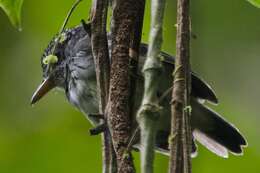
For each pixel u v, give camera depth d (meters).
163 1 5.41
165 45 11.21
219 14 12.47
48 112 11.77
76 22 9.91
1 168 11.32
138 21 5.97
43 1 11.60
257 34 12.61
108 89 5.97
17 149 11.47
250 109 12.54
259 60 12.66
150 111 5.10
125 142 5.62
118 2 5.95
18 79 12.41
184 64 5.47
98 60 6.02
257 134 12.20
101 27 6.07
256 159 11.41
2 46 12.31
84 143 11.23
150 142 5.04
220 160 11.23
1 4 7.00
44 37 11.91
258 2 6.80
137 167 10.74
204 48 12.43
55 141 11.39
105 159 5.85
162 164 10.97
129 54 5.89
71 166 11.22
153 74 5.21
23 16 11.77
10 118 12.08
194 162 11.23
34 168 11.30
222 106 12.50
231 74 12.59
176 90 5.33
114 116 5.70
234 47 12.58
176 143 5.18
